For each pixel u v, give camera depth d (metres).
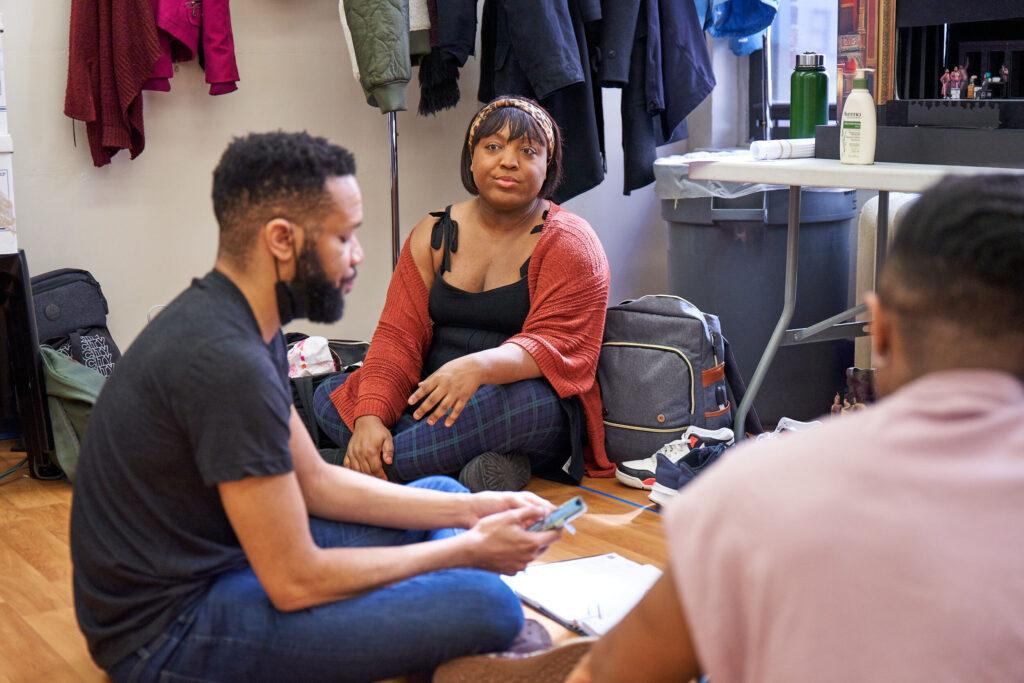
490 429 2.67
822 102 3.12
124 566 1.51
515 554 1.68
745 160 2.82
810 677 0.78
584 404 2.86
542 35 3.17
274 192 1.44
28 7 3.22
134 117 3.28
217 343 1.42
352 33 3.22
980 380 0.82
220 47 3.33
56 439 2.90
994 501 0.78
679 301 2.95
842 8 2.97
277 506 1.45
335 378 2.94
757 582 0.80
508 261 2.82
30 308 2.90
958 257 0.83
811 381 3.44
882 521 0.78
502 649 1.68
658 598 0.93
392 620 1.58
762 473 0.82
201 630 1.53
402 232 3.94
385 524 1.78
